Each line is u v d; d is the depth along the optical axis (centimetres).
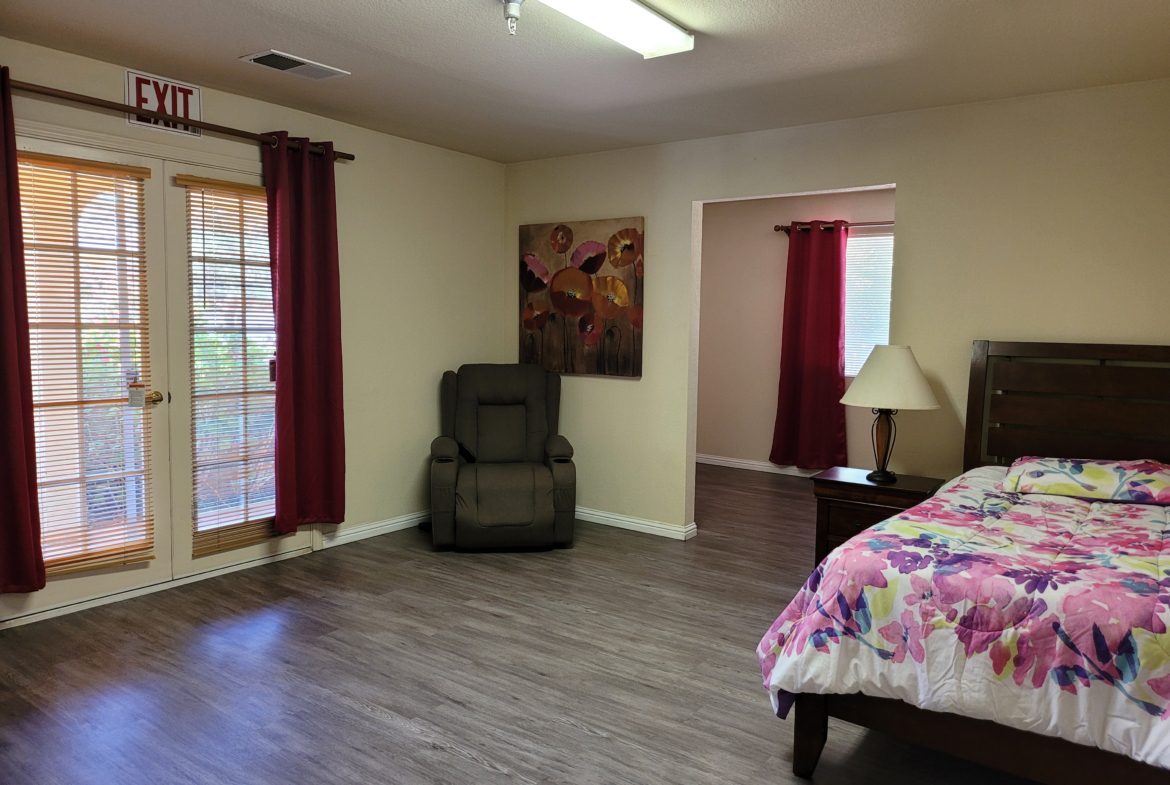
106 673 296
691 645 332
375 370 479
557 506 460
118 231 354
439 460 462
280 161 403
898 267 404
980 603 207
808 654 226
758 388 727
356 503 475
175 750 245
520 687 291
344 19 288
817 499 381
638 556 456
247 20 291
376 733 257
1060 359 362
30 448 324
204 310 389
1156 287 343
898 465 408
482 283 553
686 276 484
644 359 505
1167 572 210
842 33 291
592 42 307
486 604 376
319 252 432
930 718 218
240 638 330
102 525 357
